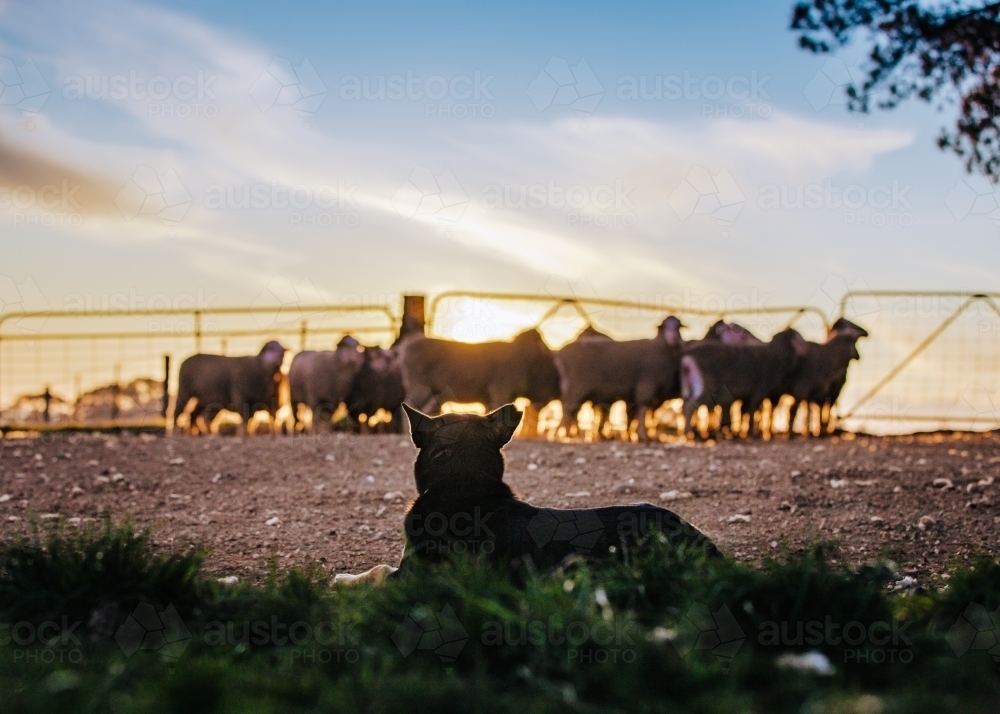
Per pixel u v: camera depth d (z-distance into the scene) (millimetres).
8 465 11531
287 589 4836
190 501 9656
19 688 3482
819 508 8945
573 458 11812
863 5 11609
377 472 11133
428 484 5398
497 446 5543
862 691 3736
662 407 16984
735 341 16047
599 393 14734
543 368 15000
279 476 10930
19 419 18281
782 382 16047
